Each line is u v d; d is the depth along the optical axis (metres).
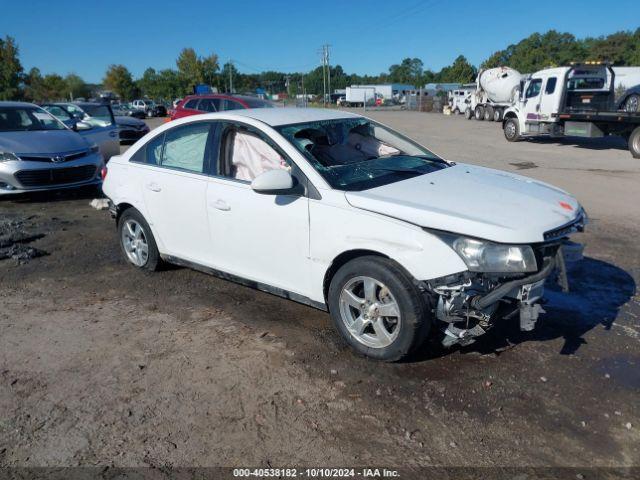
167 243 5.09
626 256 5.91
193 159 4.75
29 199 9.41
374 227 3.50
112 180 5.49
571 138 20.80
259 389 3.41
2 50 48.81
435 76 117.88
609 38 70.69
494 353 3.79
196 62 69.06
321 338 4.07
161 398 3.34
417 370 3.59
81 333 4.23
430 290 3.34
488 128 26.94
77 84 74.75
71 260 6.02
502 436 2.94
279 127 4.29
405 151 4.88
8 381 3.57
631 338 4.01
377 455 2.82
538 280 3.23
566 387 3.38
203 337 4.12
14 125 9.56
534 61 81.50
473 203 3.56
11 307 4.77
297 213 3.90
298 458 2.81
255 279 4.38
